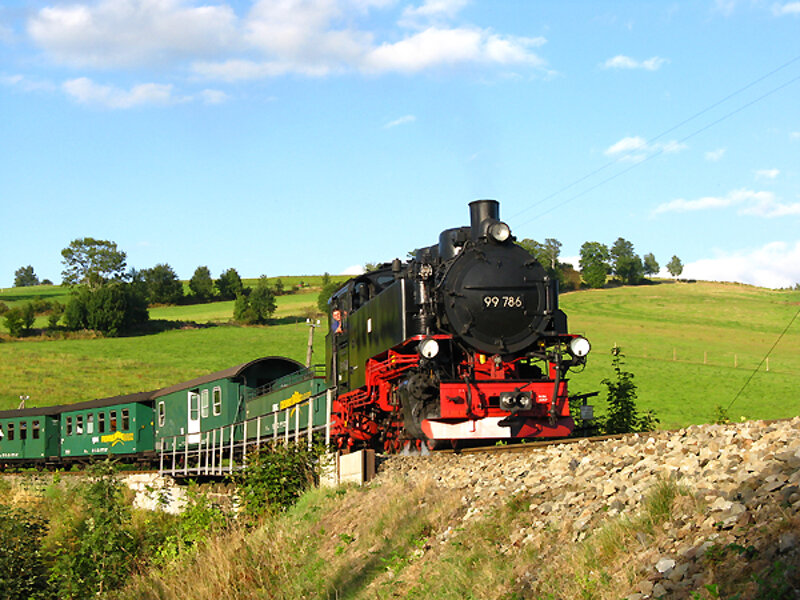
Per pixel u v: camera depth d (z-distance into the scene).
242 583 10.70
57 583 17.00
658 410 38.34
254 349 70.69
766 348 65.94
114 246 116.31
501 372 12.93
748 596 4.64
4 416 35.62
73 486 25.55
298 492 13.91
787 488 5.47
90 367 62.69
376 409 15.54
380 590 7.79
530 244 115.38
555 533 6.87
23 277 194.75
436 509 8.94
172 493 22.92
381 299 14.45
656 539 5.88
